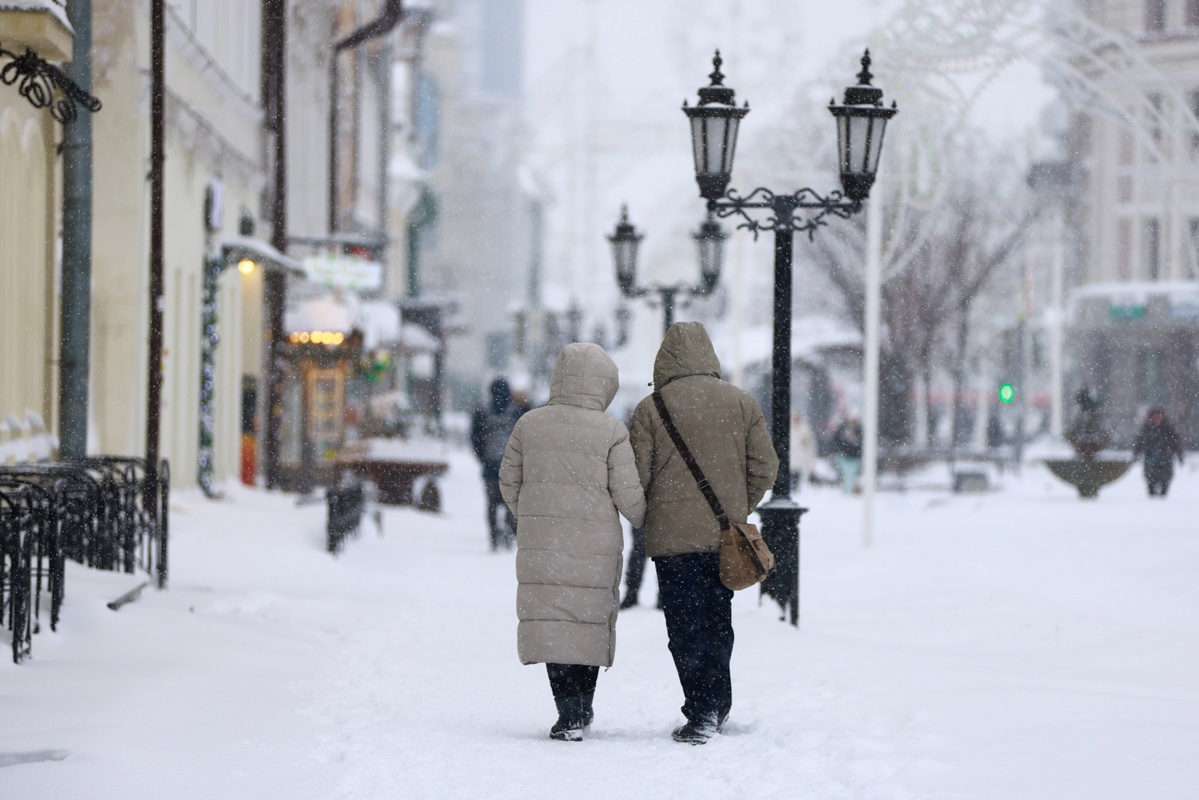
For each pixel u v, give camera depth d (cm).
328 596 2894
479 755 1413
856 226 8544
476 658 2162
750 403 1582
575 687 1550
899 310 9200
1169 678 1958
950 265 9125
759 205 2342
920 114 3600
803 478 6925
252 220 5594
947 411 14400
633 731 1602
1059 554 3638
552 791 1251
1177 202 4616
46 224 3272
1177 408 11500
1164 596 2942
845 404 13238
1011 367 10412
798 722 1568
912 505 6125
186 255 4644
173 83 4388
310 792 1219
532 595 1559
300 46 7356
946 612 2688
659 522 1562
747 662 2014
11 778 1236
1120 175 11638
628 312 7300
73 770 1263
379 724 1577
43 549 1948
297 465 6775
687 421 1568
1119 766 1219
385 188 10638
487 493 4416
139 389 3888
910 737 1408
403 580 3444
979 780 1215
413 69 13112
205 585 2862
